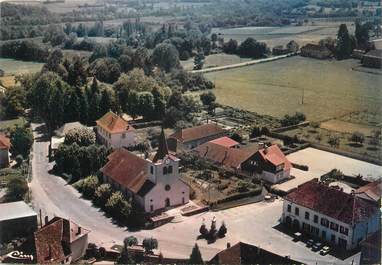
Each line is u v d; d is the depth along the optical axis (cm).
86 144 16700
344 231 11450
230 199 13538
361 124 19112
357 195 12638
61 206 13188
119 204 12594
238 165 15262
